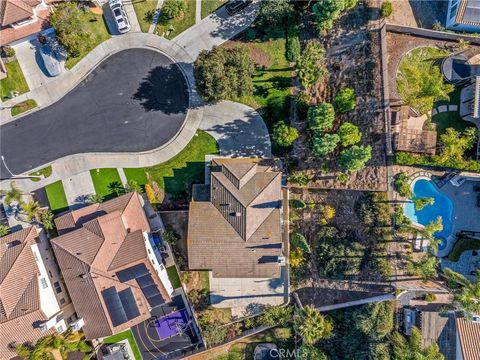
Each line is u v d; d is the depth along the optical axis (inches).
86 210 1520.7
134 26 1600.6
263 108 1579.7
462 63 1504.7
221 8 1583.4
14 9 1485.0
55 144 1616.6
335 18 1429.6
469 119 1512.1
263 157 1585.9
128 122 1608.0
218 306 1577.3
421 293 1501.0
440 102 1521.9
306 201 1576.0
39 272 1433.3
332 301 1547.7
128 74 1606.8
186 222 1585.9
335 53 1518.2
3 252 1445.6
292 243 1555.1
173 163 1601.9
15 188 1612.9
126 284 1423.5
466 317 1338.6
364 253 1499.8
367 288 1503.4
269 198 1464.1
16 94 1615.4
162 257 1577.3
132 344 1605.6
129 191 1574.8
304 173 1539.1
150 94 1608.0
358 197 1518.2
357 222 1515.7
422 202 1443.2
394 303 1503.4
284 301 1565.0
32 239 1498.5
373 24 1485.0
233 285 1577.3
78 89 1611.7
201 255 1460.4
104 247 1432.1
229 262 1462.8
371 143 1488.7
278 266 1456.7
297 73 1444.4
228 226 1456.7
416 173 1518.2
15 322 1362.0
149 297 1422.2
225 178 1475.1
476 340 1417.3
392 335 1480.1
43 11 1561.3
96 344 1592.0
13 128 1622.8
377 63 1472.7
